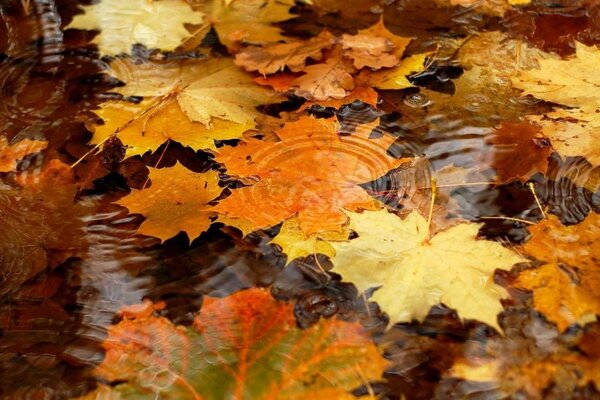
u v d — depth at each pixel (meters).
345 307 0.99
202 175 1.06
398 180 1.06
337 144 1.08
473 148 1.08
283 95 1.13
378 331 0.98
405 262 0.99
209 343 0.97
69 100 1.13
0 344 0.98
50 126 1.11
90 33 1.21
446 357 0.96
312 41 1.19
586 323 0.97
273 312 0.99
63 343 0.98
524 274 1.00
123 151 1.08
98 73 1.16
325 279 1.00
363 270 0.99
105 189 1.06
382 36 1.20
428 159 1.08
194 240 1.03
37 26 1.21
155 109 1.12
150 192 1.05
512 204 1.04
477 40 1.19
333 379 0.95
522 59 1.17
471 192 1.05
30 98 1.14
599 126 1.09
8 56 1.18
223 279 1.01
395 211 1.03
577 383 0.95
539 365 0.96
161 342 0.98
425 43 1.19
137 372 0.96
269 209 1.04
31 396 0.95
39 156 1.08
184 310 0.99
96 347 0.97
